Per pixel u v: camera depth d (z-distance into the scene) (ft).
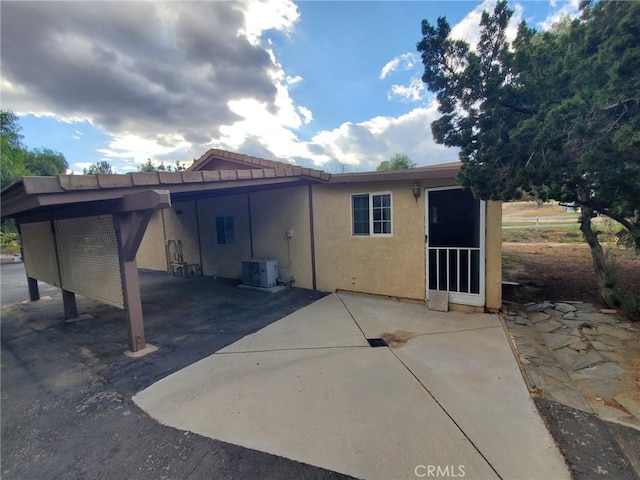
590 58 10.16
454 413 8.51
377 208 20.57
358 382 10.43
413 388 9.89
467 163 12.46
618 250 31.81
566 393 9.30
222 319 18.51
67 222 17.58
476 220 17.85
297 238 25.09
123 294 14.15
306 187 23.90
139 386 11.16
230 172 16.17
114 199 13.20
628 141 7.80
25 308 23.59
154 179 12.87
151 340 15.66
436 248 18.42
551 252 35.40
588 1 11.67
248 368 11.94
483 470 6.52
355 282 22.07
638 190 10.74
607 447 7.03
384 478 6.48
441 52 12.12
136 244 13.50
